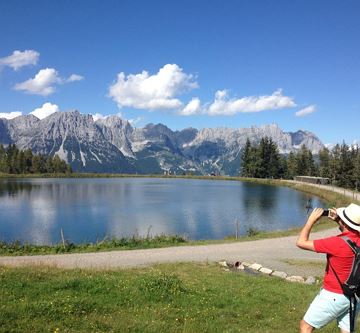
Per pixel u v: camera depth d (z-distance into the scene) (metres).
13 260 25.08
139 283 14.70
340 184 134.62
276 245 32.53
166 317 11.44
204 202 84.25
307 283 20.17
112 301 12.57
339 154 145.50
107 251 29.84
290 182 151.25
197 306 12.98
